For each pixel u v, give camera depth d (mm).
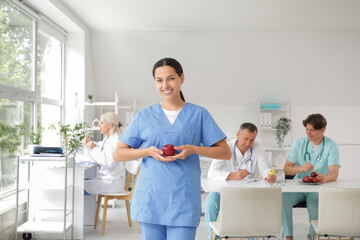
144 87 6762
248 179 3357
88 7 5023
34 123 4656
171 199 1687
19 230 3576
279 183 3164
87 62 6078
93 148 4293
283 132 6785
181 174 1700
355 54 6340
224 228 2547
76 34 5871
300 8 5027
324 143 3590
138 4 4895
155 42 6262
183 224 1670
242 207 2533
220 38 6207
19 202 3924
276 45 6266
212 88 6805
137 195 1738
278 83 6719
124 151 1758
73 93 5859
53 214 4004
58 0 4672
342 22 5676
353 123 6988
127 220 4695
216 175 3324
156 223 1691
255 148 3508
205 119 1774
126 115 6508
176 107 1785
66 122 5836
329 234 2672
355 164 7031
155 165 1716
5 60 3973
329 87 6727
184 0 4730
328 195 2629
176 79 1711
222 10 5113
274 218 2564
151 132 1748
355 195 2590
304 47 6289
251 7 4980
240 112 7031
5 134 3969
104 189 4168
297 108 7004
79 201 3916
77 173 3934
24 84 4445
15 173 4234
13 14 4145
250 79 6672
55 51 5555
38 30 4887
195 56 6402
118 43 6273
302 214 5113
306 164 3389
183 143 1729
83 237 3947
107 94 6828
